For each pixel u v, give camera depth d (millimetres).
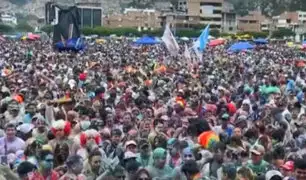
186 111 18484
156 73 36031
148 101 21594
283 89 28297
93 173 11727
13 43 94750
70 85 26266
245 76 36438
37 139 13039
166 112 18766
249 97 23828
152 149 13750
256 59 62500
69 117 15656
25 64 41594
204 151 12852
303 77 36906
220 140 13578
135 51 77875
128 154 12031
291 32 185125
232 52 76938
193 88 26781
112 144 13742
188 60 42906
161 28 190000
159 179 11156
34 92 21859
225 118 16422
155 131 15023
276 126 16578
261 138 13742
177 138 14297
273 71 41062
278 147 13070
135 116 17688
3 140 13188
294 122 18141
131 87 26484
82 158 11938
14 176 10367
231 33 181875
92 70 36844
